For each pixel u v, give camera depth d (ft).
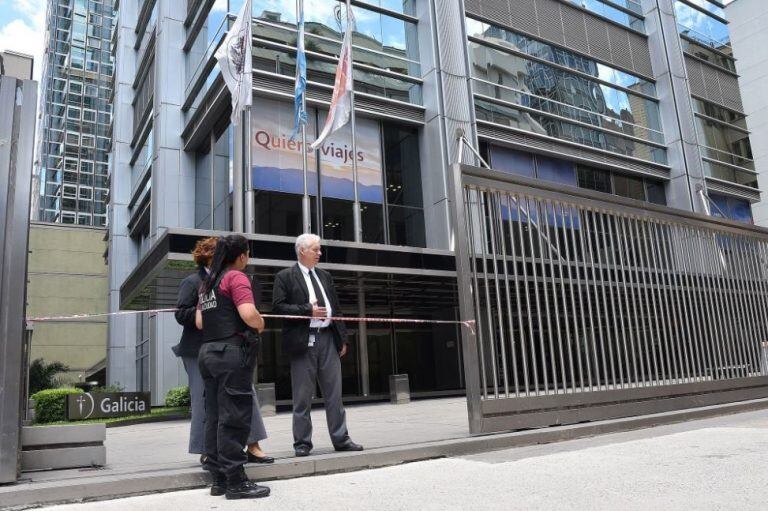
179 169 65.51
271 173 54.80
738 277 29.84
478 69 68.74
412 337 63.36
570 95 77.36
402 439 19.03
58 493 11.84
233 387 11.98
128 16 98.73
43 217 267.18
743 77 126.93
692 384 25.63
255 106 55.31
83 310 148.15
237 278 12.47
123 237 91.20
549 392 21.36
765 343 29.89
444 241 59.93
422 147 64.59
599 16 84.02
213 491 12.29
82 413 44.98
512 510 10.03
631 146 82.43
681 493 10.80
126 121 95.30
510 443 18.34
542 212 23.03
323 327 16.78
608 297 24.45
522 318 21.03
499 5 72.54
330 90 58.65
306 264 17.15
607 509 9.93
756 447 15.39
